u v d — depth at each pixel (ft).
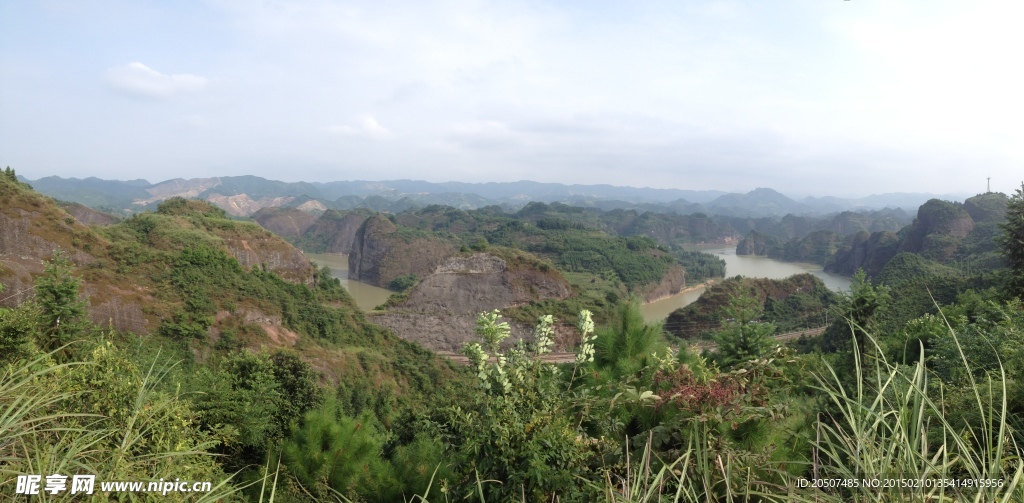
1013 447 10.64
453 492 13.08
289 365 65.67
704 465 9.03
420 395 159.33
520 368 14.48
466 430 13.62
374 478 20.75
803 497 8.64
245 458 43.19
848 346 49.75
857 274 50.26
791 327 207.72
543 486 11.89
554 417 13.10
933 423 13.01
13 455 9.40
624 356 18.69
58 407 13.41
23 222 155.94
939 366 33.42
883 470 7.63
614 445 12.85
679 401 12.36
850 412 8.41
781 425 12.57
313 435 24.21
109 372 18.80
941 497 7.34
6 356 33.47
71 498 9.61
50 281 60.80
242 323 166.50
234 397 41.60
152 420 15.97
